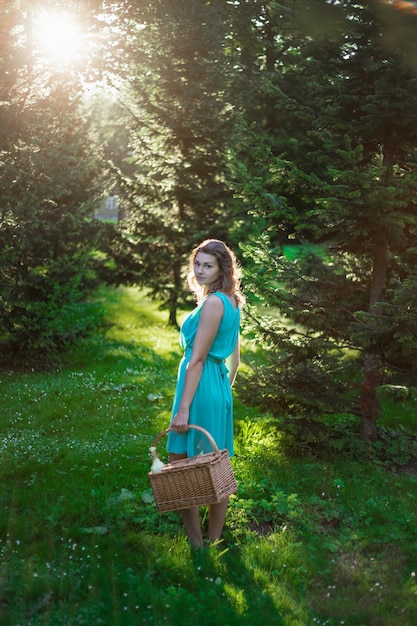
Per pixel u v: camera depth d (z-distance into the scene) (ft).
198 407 12.80
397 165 19.30
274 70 39.86
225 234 38.78
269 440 19.98
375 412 19.52
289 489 16.03
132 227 41.52
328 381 19.40
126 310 45.03
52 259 28.76
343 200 17.38
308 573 12.12
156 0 34.71
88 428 20.80
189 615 10.30
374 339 17.33
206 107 38.65
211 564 12.10
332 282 19.30
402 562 12.71
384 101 17.39
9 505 14.20
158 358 32.37
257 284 18.35
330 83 18.89
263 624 10.28
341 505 15.16
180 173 40.16
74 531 13.08
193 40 37.65
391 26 17.46
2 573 11.00
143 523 13.87
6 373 27.81
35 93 27.89
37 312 28.58
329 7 17.95
